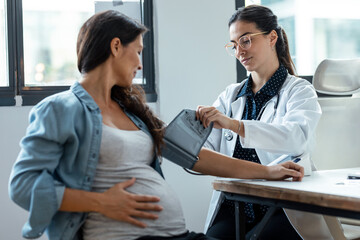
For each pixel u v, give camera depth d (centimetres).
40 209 119
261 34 205
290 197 138
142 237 131
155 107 271
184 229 143
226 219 204
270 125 185
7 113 244
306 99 197
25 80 255
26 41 254
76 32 265
